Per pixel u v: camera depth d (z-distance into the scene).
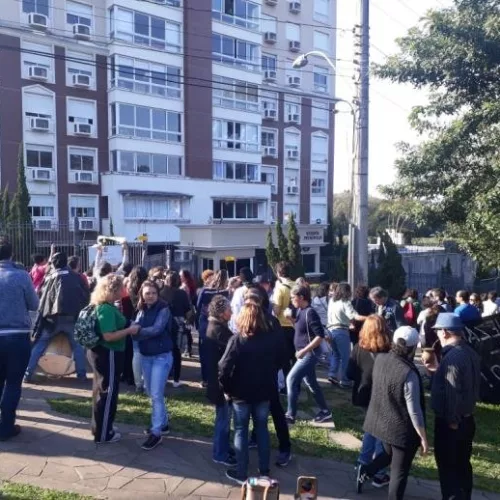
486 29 8.90
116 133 32.47
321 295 9.67
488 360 8.70
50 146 31.30
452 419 4.45
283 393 7.98
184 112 35.25
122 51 32.28
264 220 39.75
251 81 38.31
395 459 4.38
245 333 4.73
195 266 26.95
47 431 5.73
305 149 43.84
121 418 6.32
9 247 5.54
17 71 29.98
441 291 10.40
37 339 7.53
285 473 5.28
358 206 11.70
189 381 8.27
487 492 5.37
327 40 44.16
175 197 34.75
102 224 33.03
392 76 9.84
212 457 5.38
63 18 31.09
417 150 10.55
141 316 5.63
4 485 4.48
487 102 9.22
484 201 8.66
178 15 34.47
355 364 5.36
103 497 4.46
